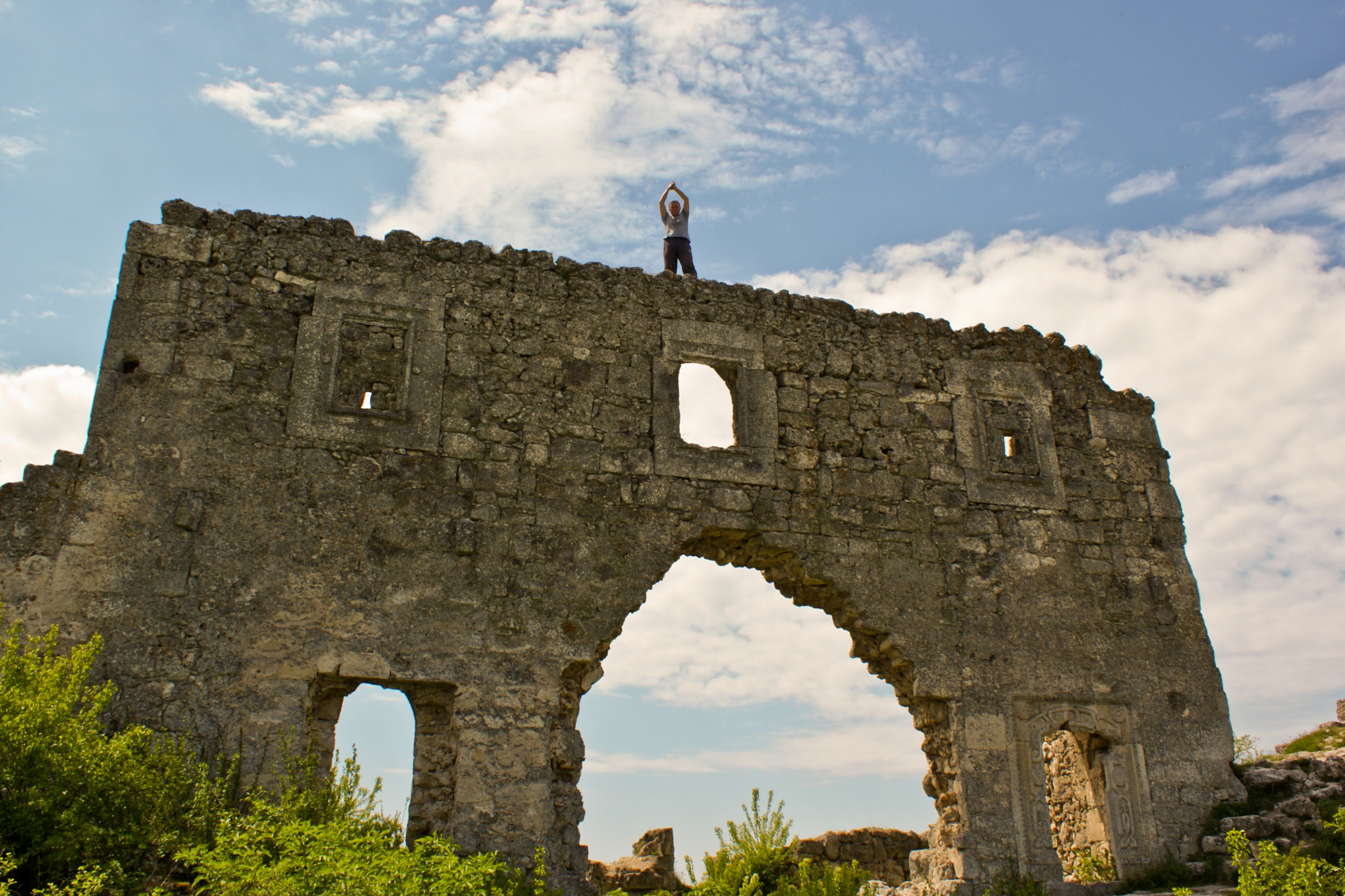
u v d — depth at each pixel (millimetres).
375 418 11734
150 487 10828
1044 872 11938
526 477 11969
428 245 12703
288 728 10359
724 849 13227
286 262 12102
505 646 11266
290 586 10867
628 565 11961
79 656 9039
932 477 13453
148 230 11797
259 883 7516
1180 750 12969
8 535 10320
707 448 12734
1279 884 9539
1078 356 14773
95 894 7957
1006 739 12484
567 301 12898
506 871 10117
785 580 12922
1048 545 13578
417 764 10891
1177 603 13742
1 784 8242
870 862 14953
